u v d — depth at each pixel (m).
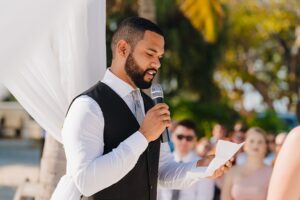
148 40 2.76
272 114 15.02
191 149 5.66
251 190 5.09
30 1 1.77
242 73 23.86
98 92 2.73
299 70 22.92
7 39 1.74
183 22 17.03
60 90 3.05
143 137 2.60
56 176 3.59
